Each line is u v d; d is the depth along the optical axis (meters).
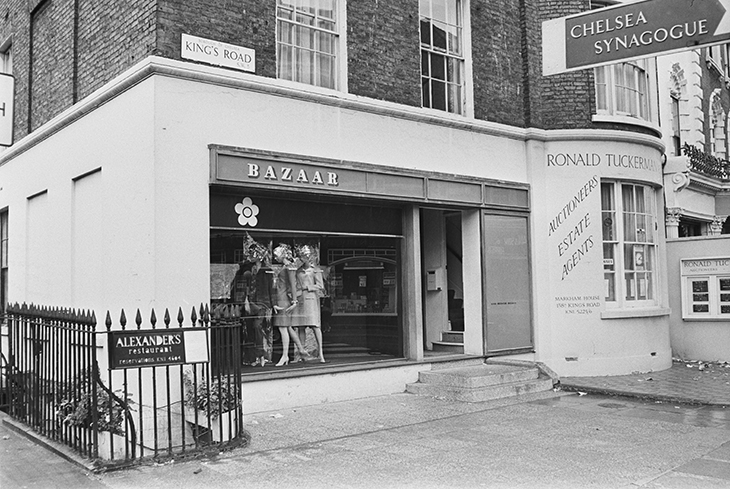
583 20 9.12
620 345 12.82
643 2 8.62
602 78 13.30
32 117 12.45
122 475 6.40
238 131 9.09
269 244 9.88
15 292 12.67
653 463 6.77
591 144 12.91
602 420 8.84
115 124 9.20
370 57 10.71
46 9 11.95
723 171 20.28
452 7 12.28
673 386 11.29
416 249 11.27
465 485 6.07
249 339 9.66
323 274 10.55
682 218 18.17
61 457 7.11
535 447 7.42
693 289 14.90
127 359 6.67
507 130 12.47
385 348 11.14
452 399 10.21
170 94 8.50
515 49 12.94
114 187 9.14
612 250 13.12
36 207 11.95
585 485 6.07
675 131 19.56
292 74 10.03
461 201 11.63
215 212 9.18
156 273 8.27
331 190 9.91
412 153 11.08
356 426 8.44
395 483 6.14
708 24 8.15
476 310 12.07
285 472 6.47
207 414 7.32
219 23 9.02
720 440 7.73
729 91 23.95
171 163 8.45
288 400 9.52
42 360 8.15
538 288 12.64
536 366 11.61
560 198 12.80
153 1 8.55
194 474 6.41
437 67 11.96
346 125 10.26
